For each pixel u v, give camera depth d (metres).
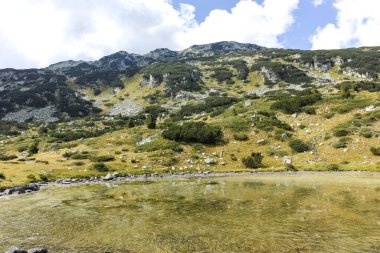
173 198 37.22
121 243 19.89
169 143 88.81
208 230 22.08
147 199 36.97
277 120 97.69
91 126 164.38
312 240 19.14
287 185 46.00
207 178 61.94
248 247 18.28
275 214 26.33
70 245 19.88
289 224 22.91
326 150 77.44
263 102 127.56
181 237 20.64
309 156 76.44
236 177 62.00
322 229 21.38
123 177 65.56
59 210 31.62
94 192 44.88
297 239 19.39
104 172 69.31
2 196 43.62
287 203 31.19
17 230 23.98
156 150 86.00
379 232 20.39
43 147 108.19
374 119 84.31
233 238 20.03
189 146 87.94
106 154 84.38
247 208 29.39
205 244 19.08
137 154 83.62
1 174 59.91
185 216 26.88
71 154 85.19
